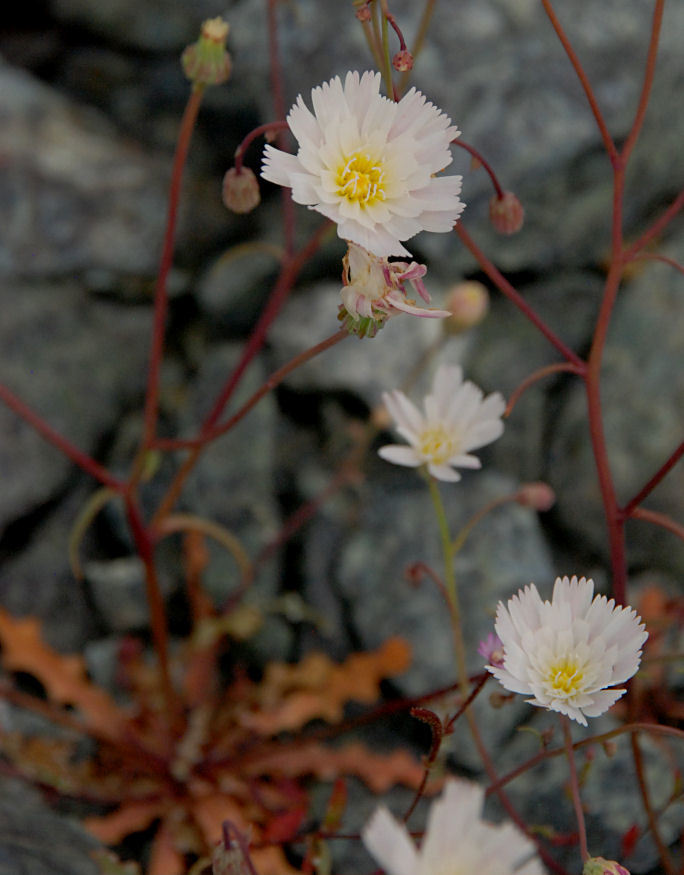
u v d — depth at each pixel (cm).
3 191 52
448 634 48
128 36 54
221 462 51
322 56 51
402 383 51
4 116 53
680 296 50
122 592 50
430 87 50
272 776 48
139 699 48
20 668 49
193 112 42
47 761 48
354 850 46
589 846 45
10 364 51
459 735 46
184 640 50
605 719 46
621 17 51
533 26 51
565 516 50
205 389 52
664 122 51
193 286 53
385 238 38
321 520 50
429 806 46
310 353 42
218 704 49
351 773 47
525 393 51
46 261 52
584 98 50
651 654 46
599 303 52
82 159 53
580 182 51
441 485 50
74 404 52
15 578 50
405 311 38
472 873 36
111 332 53
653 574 49
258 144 53
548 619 38
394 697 48
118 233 53
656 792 45
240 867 38
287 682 48
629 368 50
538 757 40
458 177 38
